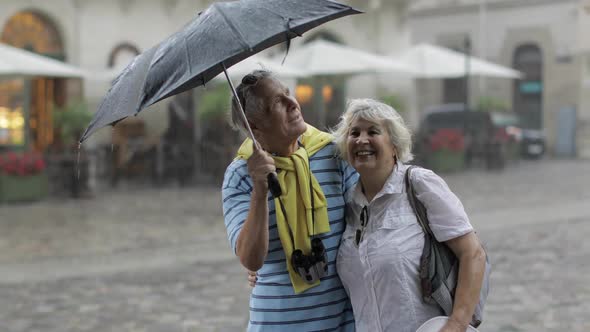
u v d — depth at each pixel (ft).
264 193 10.41
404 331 10.69
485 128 81.46
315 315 11.32
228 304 26.76
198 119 67.82
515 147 87.35
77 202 54.80
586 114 98.73
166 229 42.47
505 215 45.65
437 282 10.59
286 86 11.25
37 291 28.94
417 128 84.79
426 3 113.91
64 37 67.41
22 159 55.01
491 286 28.30
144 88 9.73
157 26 72.69
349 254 11.16
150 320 24.90
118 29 70.18
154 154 65.67
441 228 10.67
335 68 64.80
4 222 45.57
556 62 101.60
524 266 31.53
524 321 23.82
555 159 94.48
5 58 53.57
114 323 24.61
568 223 42.32
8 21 64.23
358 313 11.10
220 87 63.41
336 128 12.19
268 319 11.37
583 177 69.21
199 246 37.50
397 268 10.69
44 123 68.44
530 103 105.50
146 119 68.74
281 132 11.10
